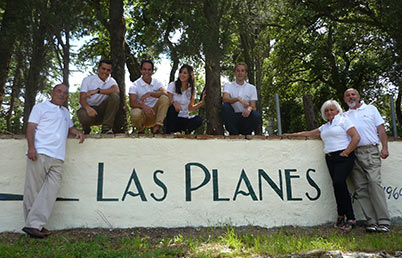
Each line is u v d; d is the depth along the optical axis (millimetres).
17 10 7961
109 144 5805
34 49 8328
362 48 18906
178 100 6734
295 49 18469
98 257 4223
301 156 6148
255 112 6570
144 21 14086
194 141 5965
